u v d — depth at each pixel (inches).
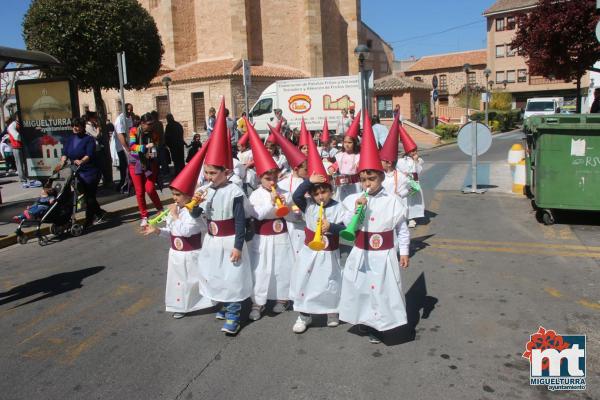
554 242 274.5
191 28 1284.4
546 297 199.6
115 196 469.7
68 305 213.0
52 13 512.7
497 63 2182.6
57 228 329.1
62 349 172.9
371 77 536.7
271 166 184.4
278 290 191.9
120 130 488.4
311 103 812.6
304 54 1288.1
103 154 513.3
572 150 296.5
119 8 539.8
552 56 593.0
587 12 551.8
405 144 309.9
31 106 430.6
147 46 561.6
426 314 188.2
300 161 196.5
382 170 159.6
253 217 186.9
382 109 1257.4
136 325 189.8
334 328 180.5
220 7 1247.5
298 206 173.5
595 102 486.0
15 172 697.6
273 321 188.9
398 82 1238.3
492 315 185.0
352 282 162.9
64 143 431.2
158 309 204.5
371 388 140.8
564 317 181.3
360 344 167.3
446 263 245.9
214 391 142.4
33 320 199.2
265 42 1262.3
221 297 175.9
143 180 364.5
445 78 2295.8
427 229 312.8
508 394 135.9
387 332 174.7
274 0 1263.5
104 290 229.1
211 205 175.9
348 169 293.9
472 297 202.7
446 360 154.6
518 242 277.4
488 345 163.0
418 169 313.0
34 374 156.6
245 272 177.8
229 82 1118.4
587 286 209.5
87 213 352.2
